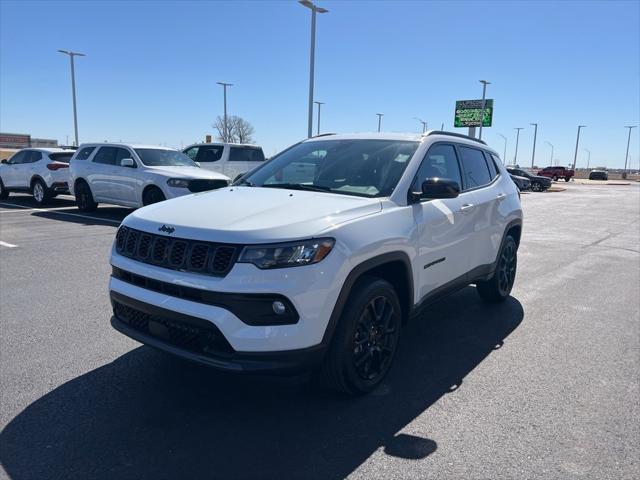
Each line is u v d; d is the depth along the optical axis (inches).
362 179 160.2
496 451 116.4
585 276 300.0
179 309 118.5
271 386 146.0
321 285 118.7
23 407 131.2
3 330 185.6
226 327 113.2
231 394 140.8
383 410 134.1
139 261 130.5
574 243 434.6
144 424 124.6
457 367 163.3
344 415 131.0
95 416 127.6
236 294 112.8
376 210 142.2
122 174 484.7
